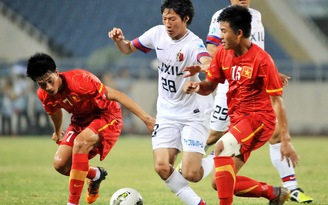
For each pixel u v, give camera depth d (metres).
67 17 110.19
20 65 84.31
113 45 106.69
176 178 27.19
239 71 25.30
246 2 32.41
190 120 28.72
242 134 25.20
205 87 26.25
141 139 80.69
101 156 29.06
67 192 35.34
